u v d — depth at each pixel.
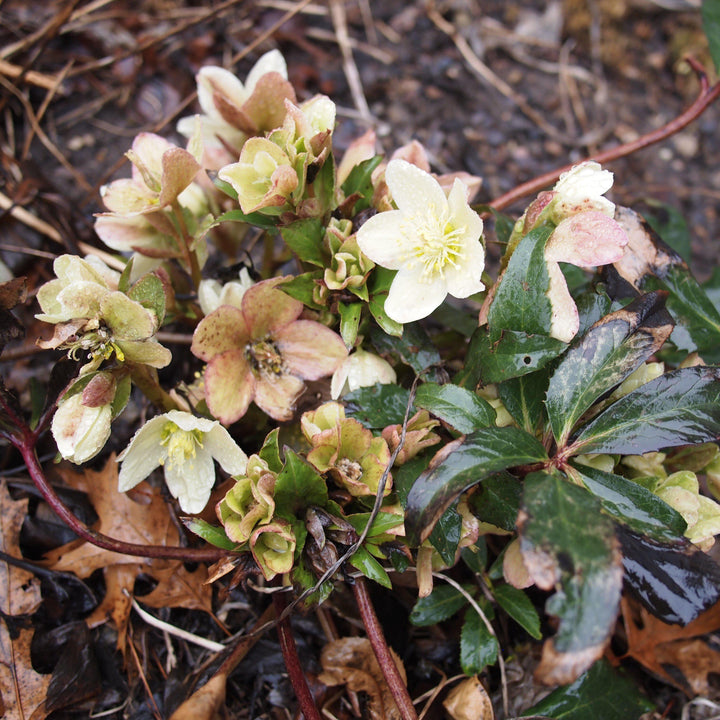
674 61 0.78
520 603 0.43
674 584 0.35
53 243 0.57
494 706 0.45
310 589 0.38
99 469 0.50
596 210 0.38
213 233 0.51
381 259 0.40
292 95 0.45
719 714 0.47
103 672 0.45
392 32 0.74
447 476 0.35
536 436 0.40
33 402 0.46
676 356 0.50
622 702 0.42
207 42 0.68
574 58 0.77
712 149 0.74
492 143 0.71
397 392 0.41
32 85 0.65
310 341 0.43
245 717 0.45
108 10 0.69
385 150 0.68
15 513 0.45
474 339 0.41
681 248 0.58
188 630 0.47
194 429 0.41
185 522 0.38
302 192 0.41
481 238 0.42
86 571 0.45
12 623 0.43
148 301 0.39
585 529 0.33
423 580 0.39
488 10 0.77
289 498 0.39
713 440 0.37
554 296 0.38
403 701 0.38
